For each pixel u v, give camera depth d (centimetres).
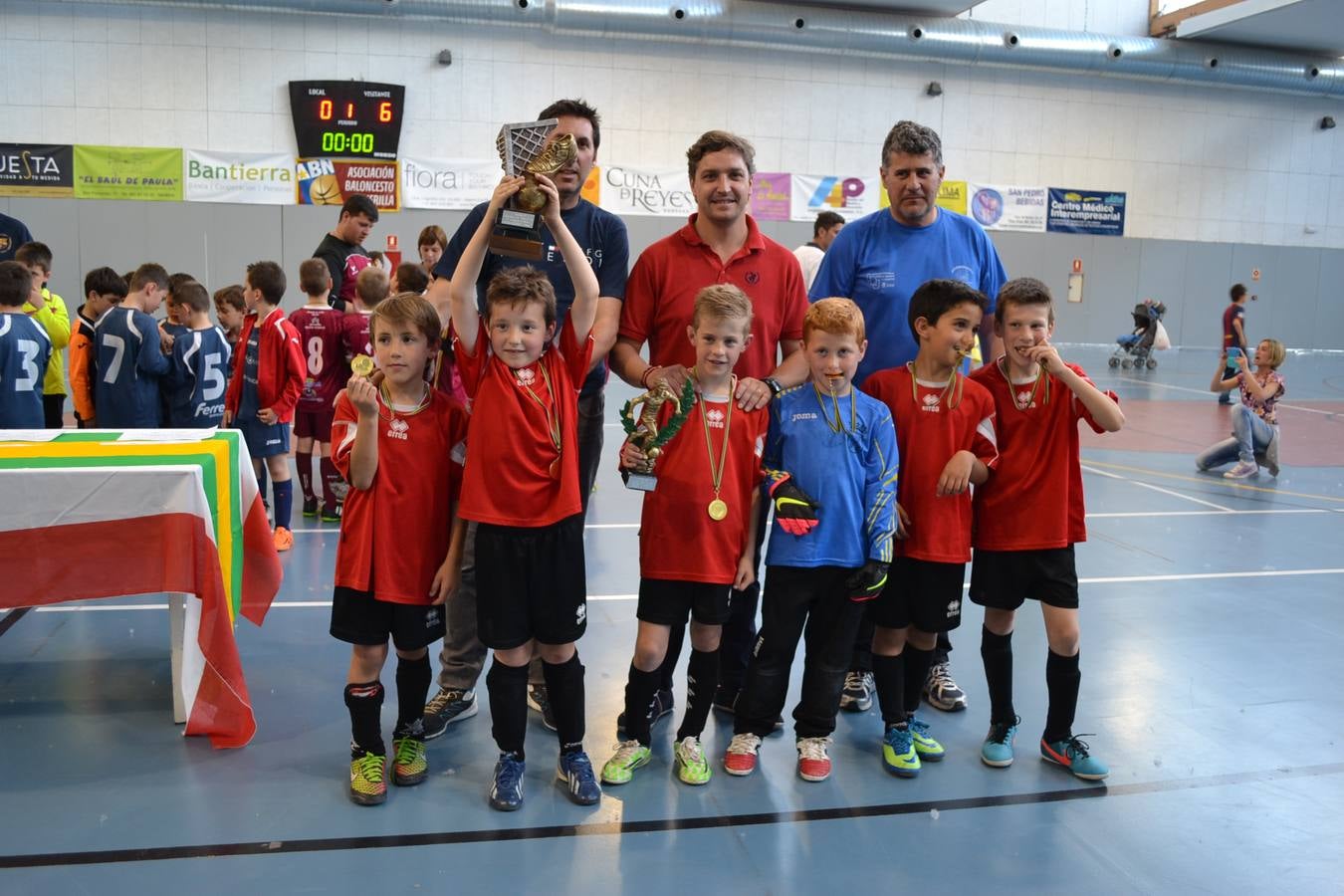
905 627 305
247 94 1404
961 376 305
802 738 302
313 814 268
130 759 299
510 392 265
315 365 605
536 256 266
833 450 290
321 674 367
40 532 298
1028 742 326
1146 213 1770
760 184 1572
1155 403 1235
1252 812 280
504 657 271
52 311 659
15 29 1335
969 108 1648
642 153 1531
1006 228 1705
